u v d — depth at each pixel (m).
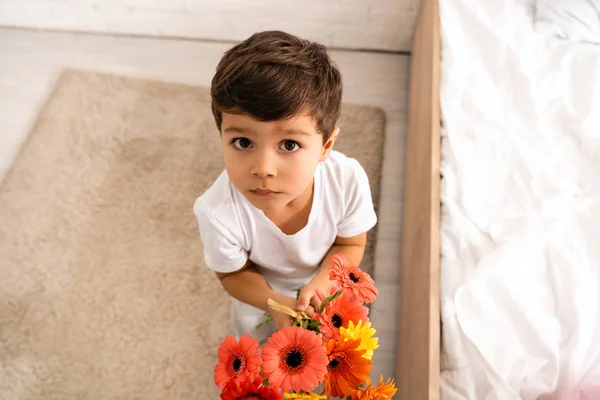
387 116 1.68
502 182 1.05
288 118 0.60
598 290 0.93
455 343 0.86
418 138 1.29
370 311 1.33
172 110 1.68
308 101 0.61
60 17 1.87
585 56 1.23
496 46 1.23
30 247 1.42
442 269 0.94
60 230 1.45
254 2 1.77
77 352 1.28
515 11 1.30
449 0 1.31
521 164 1.07
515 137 1.11
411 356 1.00
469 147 1.10
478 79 1.19
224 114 0.62
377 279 1.38
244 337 0.54
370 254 1.41
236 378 0.52
